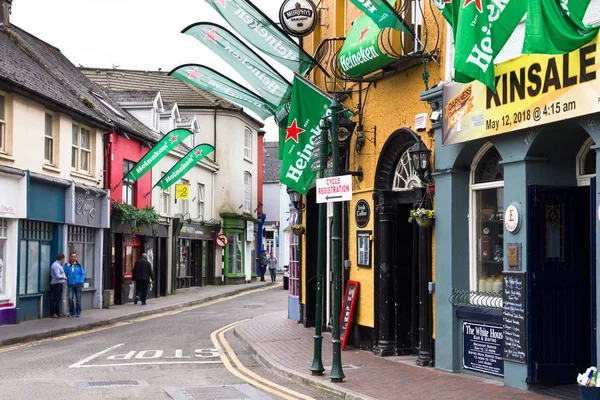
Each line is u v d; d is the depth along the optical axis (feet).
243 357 45.42
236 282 146.51
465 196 36.86
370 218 45.52
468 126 34.35
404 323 43.32
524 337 31.37
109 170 87.35
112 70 146.92
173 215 114.52
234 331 59.41
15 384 34.81
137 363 42.60
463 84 34.68
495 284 35.27
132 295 95.35
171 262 112.06
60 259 72.13
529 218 31.53
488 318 34.24
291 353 44.32
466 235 36.78
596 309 27.71
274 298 106.73
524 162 31.76
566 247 31.86
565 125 29.71
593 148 27.78
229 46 44.70
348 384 33.17
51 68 88.69
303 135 44.55
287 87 45.91
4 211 63.41
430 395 30.30
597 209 27.78
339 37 50.44
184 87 148.15
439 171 37.42
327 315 56.54
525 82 30.58
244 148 152.35
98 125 83.41
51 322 66.69
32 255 70.38
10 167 64.34
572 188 31.83
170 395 31.65
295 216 65.10
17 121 65.87
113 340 55.42
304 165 44.57
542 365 31.22
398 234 43.39
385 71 42.37
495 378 34.06
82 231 81.71
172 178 100.73
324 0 55.36
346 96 48.52
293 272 67.10
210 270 140.87
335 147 36.27
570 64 28.12
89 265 83.87
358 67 42.86
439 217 37.58
